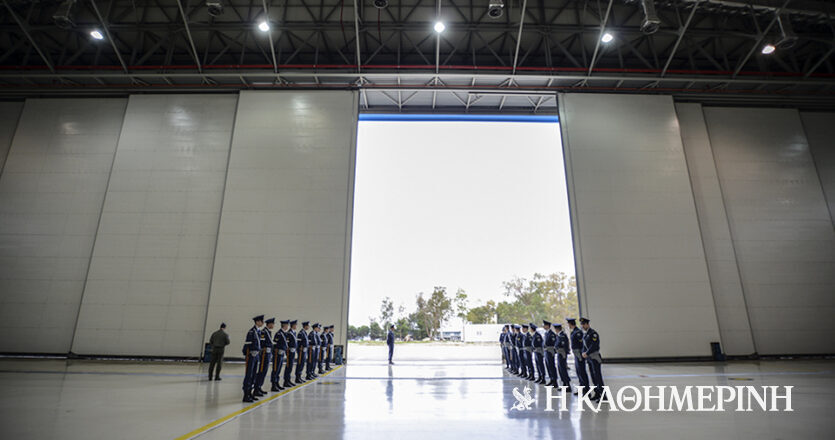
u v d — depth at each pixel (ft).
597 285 57.82
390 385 35.19
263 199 60.44
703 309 57.26
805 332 58.54
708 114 68.08
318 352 43.73
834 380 36.42
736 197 64.08
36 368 44.98
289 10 61.41
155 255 59.00
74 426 19.58
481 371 47.52
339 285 57.47
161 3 60.64
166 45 64.28
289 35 63.57
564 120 64.54
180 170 62.49
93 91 65.72
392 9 61.52
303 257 58.34
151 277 58.13
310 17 61.77
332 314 56.49
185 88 64.95
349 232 59.41
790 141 66.95
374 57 66.69
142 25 60.64
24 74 61.11
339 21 61.52
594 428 19.49
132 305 57.00
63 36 62.54
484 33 63.31
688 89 66.49
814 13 55.36
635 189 61.67
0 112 66.59
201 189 61.77
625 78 63.36
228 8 61.26
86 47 64.08
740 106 68.69
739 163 65.72
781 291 60.03
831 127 69.26
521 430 19.15
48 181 62.80
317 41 62.23
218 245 58.34
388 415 22.49
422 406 25.23
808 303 59.67
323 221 59.77
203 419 21.20
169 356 55.26
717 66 62.64
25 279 58.75
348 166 62.08
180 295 57.62
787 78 63.16
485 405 25.59
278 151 62.59
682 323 56.70
